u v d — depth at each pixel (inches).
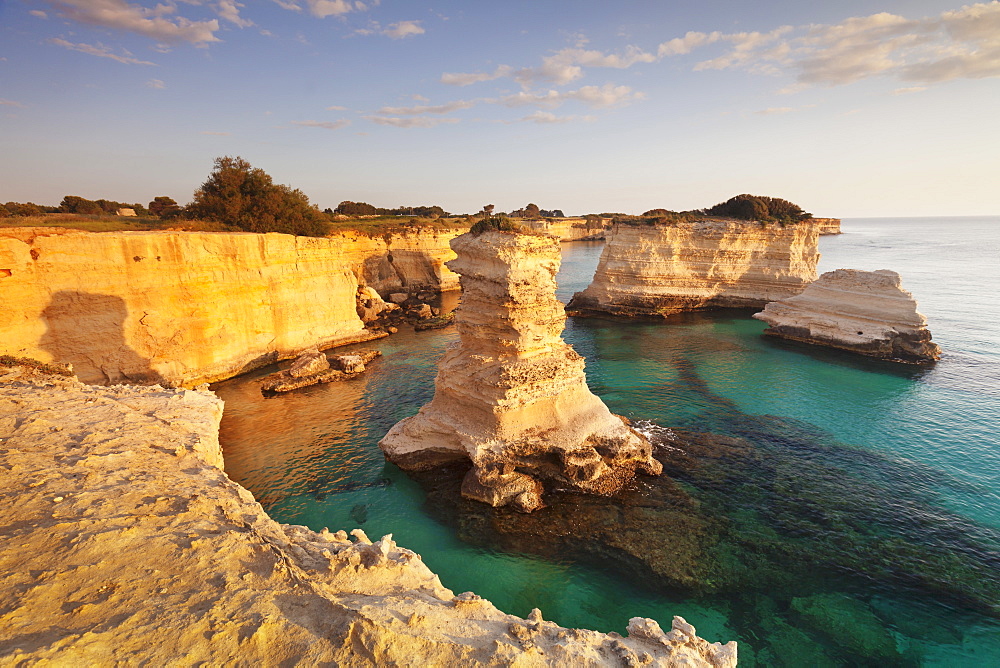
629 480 780.6
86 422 622.2
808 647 479.5
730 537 645.9
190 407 761.0
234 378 1342.3
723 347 1630.2
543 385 799.1
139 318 1162.0
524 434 777.6
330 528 684.7
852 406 1099.3
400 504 745.0
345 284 1723.7
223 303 1341.0
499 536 657.0
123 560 332.5
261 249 1430.9
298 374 1301.7
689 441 920.3
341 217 3383.4
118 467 500.4
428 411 879.1
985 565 593.3
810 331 1662.2
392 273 2679.6
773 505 716.0
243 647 262.1
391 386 1277.1
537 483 752.3
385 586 357.1
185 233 1238.3
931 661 464.1
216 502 441.7
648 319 2112.5
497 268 775.1
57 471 470.0
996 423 1000.9
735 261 2241.6
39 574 307.1
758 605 533.6
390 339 1800.0
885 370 1359.5
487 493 727.7
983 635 493.4
